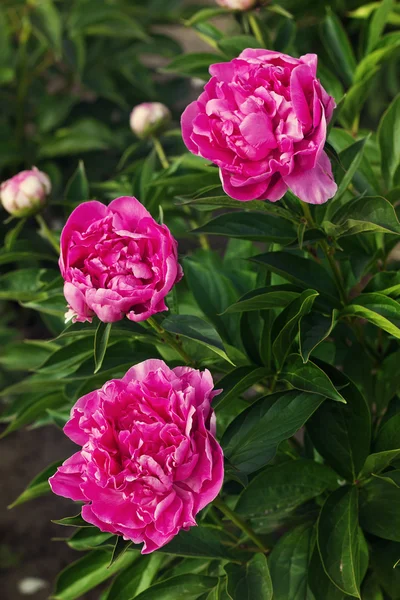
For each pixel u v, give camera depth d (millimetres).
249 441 1239
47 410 1475
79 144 2537
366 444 1284
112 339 1364
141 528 1106
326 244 1284
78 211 1185
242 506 1294
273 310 1346
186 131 1189
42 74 2900
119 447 1117
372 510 1283
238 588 1250
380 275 1342
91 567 1392
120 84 2918
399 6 1828
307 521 1322
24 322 3070
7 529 2529
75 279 1164
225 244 2643
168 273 1152
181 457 1095
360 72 1597
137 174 1531
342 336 1423
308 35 1978
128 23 2465
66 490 1129
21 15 2676
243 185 1147
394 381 1374
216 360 1321
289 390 1263
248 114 1129
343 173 1324
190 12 2787
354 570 1201
